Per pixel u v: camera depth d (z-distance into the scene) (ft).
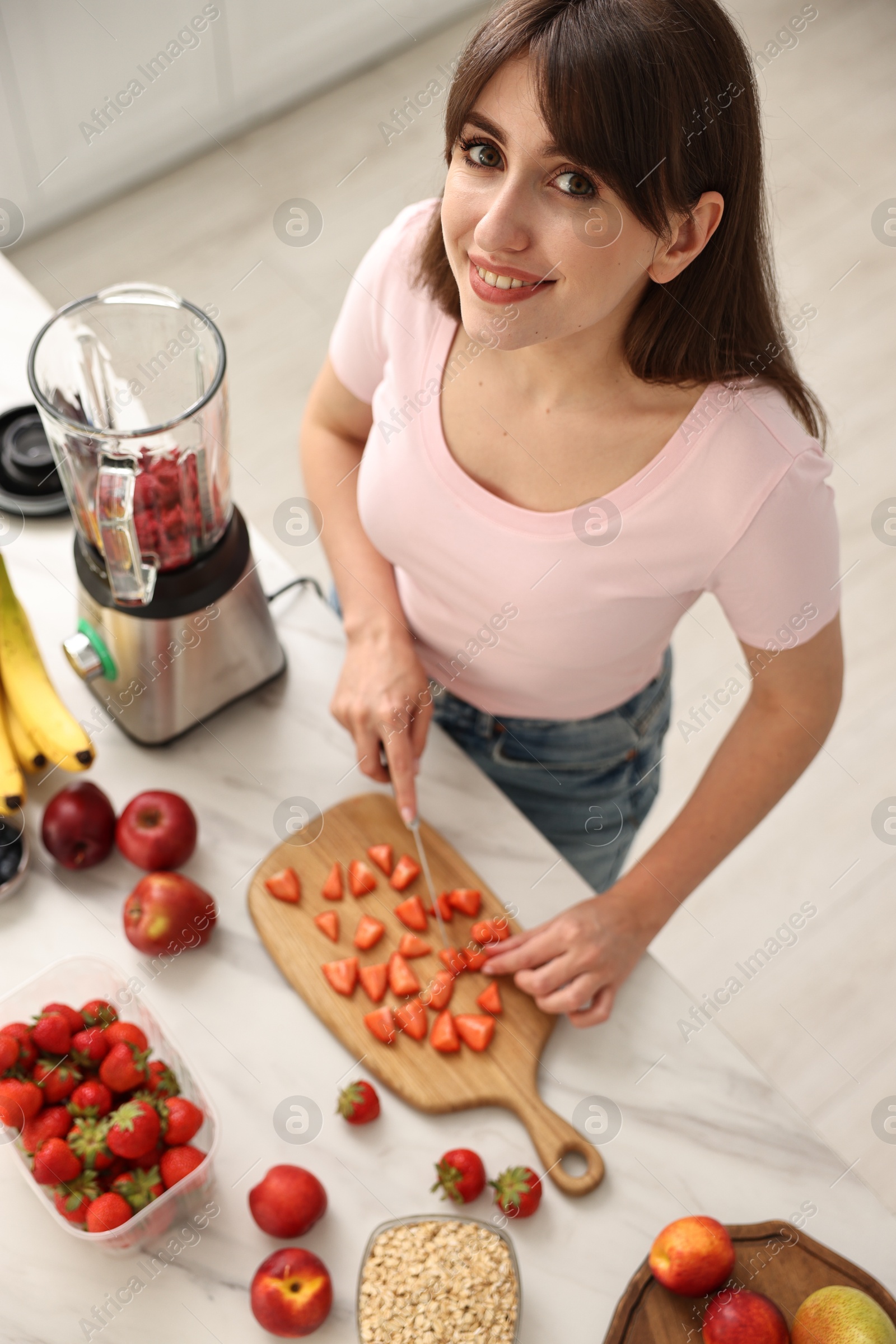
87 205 9.95
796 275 10.11
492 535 3.74
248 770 4.23
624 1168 3.57
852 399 9.52
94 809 3.87
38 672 4.06
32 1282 3.28
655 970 3.92
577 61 2.56
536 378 3.47
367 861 4.02
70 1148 3.21
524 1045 3.70
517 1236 3.46
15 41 8.52
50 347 3.67
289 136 10.50
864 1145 6.70
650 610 3.78
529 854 4.11
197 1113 3.34
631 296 3.21
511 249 2.90
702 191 2.90
